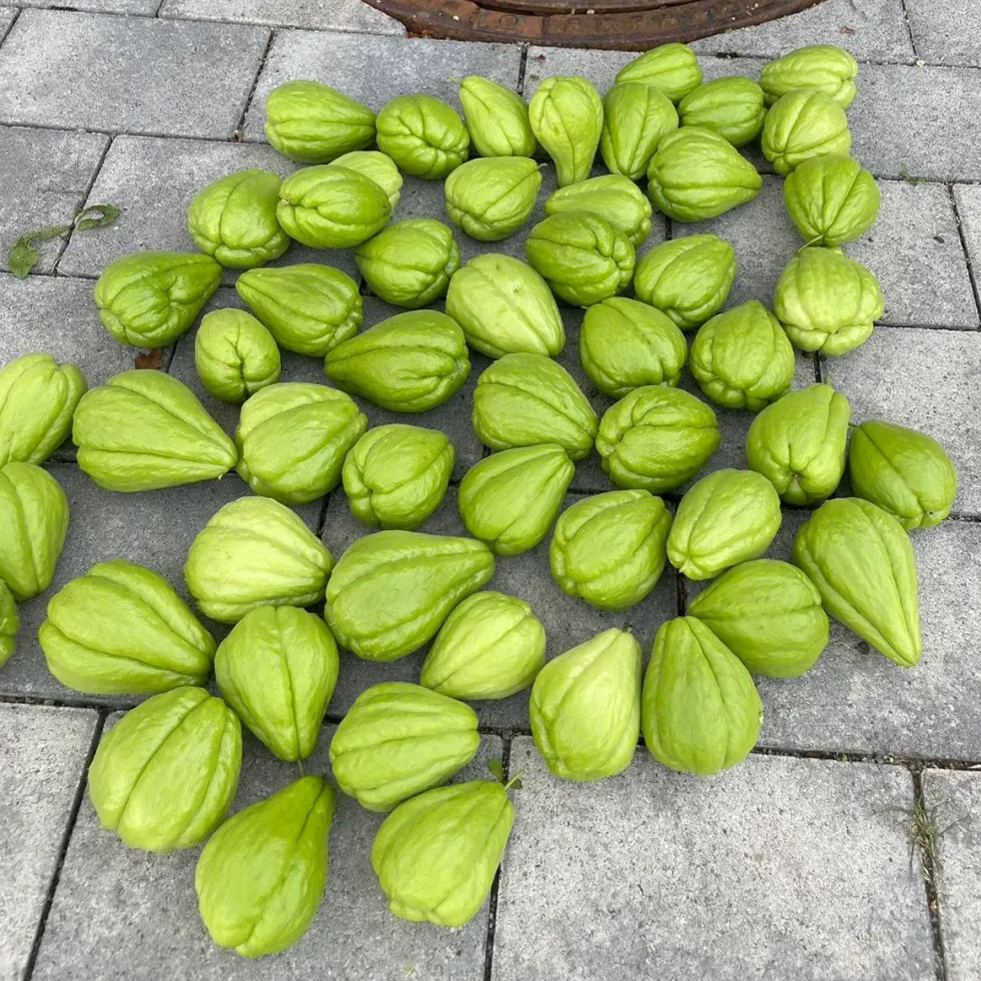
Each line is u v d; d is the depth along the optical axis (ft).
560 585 2.64
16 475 2.67
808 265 2.95
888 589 2.49
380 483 2.62
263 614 2.46
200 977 2.29
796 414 2.64
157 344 3.02
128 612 2.46
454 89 3.63
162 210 3.38
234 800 2.48
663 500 2.81
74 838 2.43
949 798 2.47
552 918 2.35
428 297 3.10
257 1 3.84
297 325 2.90
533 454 2.64
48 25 3.79
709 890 2.37
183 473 2.72
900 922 2.34
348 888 2.38
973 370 3.05
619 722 2.35
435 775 2.35
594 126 3.22
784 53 3.69
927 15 3.77
